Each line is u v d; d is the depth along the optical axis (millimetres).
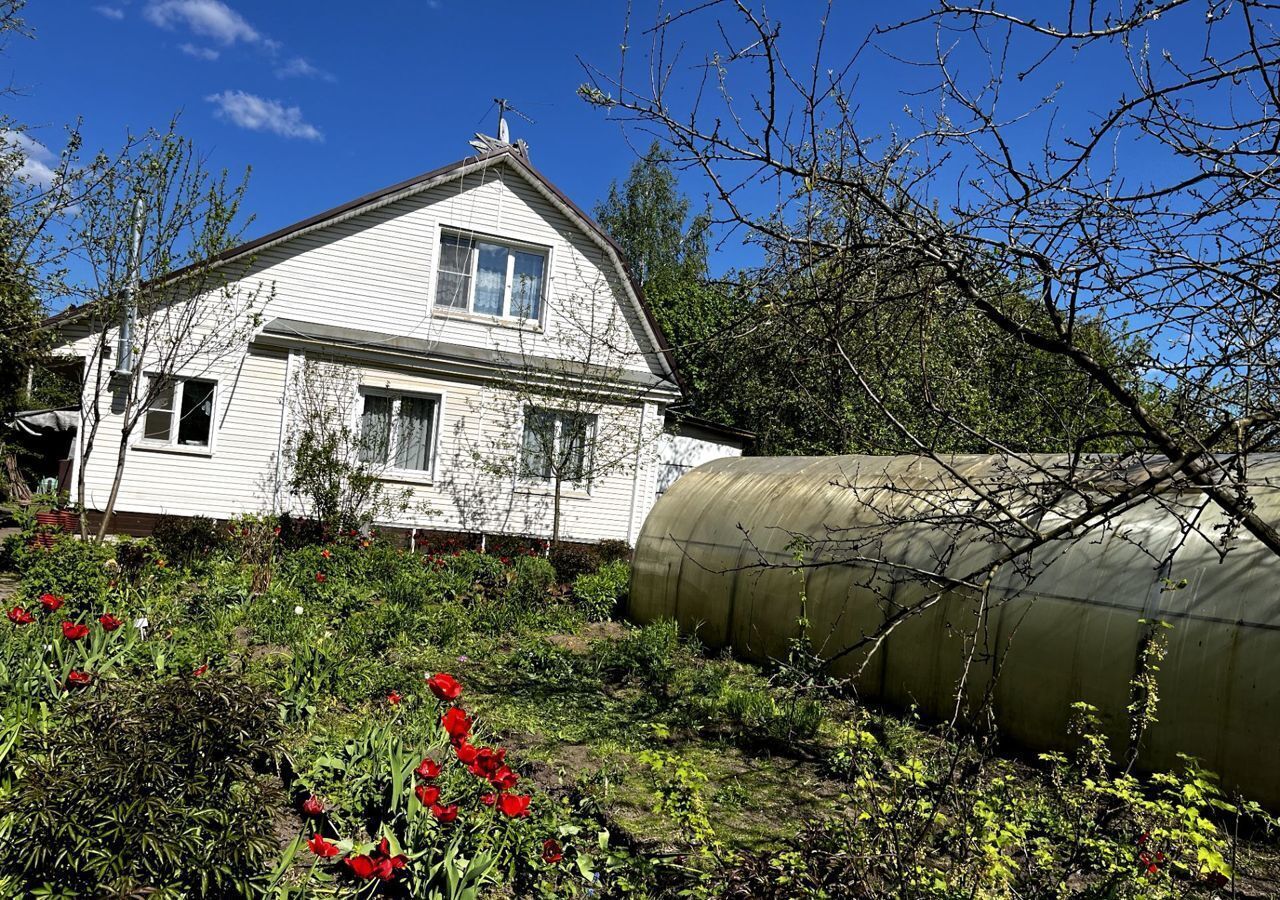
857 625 7906
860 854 3512
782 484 9992
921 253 3074
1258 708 5180
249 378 15180
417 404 16281
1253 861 4680
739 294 3625
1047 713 6309
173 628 7777
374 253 16062
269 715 3506
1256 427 2965
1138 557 6059
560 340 17141
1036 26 3023
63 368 16328
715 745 6414
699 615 10047
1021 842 3525
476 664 8422
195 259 12570
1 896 2850
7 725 4215
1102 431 3041
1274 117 2895
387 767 4480
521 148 17719
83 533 11414
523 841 4215
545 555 15523
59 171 11523
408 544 15758
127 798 2977
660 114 3275
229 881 3238
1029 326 3453
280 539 13562
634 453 16953
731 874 4000
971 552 7059
